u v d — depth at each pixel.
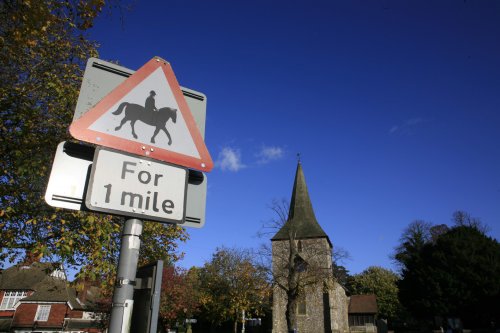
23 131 6.75
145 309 2.24
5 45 6.30
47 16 5.65
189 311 40.50
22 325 36.78
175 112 2.77
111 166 2.36
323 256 38.84
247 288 40.97
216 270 43.69
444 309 36.62
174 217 2.49
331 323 38.94
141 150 2.51
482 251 37.88
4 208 6.85
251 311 46.84
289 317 29.27
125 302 2.13
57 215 7.25
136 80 2.68
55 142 7.12
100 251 7.08
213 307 43.28
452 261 37.78
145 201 2.40
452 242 38.75
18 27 5.76
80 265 7.89
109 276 7.71
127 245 2.27
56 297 38.62
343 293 49.47
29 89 7.18
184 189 2.59
